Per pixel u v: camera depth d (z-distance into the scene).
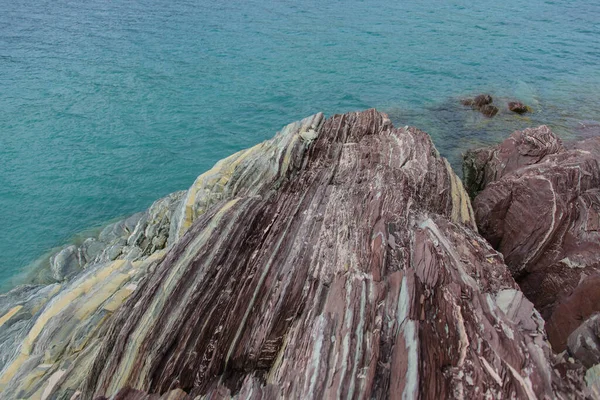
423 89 38.00
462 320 9.66
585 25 54.97
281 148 18.30
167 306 11.16
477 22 56.84
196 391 9.65
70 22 54.19
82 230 23.50
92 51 45.66
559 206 15.73
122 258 19.72
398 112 33.72
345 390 8.34
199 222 14.06
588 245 14.59
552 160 18.97
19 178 26.91
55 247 22.38
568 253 15.12
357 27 55.16
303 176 17.00
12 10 57.62
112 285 14.88
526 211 16.64
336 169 17.02
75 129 31.91
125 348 10.62
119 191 26.25
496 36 51.41
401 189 14.72
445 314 9.80
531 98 35.09
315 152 18.69
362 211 13.71
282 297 10.95
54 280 20.28
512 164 21.50
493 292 10.98
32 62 42.41
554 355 9.15
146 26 53.72
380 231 12.41
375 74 41.50
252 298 11.14
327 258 11.92
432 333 9.25
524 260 16.14
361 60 44.81
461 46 48.28
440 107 34.34
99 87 38.03
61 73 40.41
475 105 34.03
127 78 39.91
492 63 43.34
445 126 31.06
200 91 38.00
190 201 18.23
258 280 11.56
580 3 66.44
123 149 29.97
